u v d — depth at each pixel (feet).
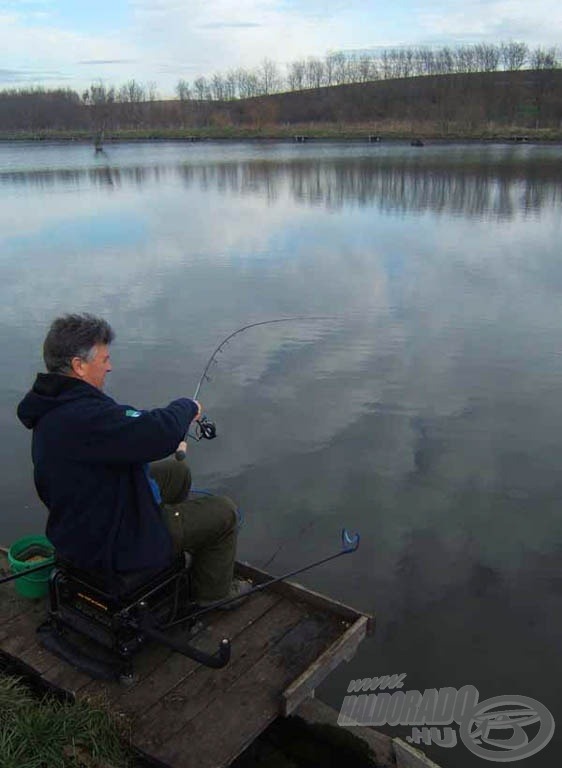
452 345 28.63
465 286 37.99
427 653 13.19
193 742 7.97
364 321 31.89
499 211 66.23
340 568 15.39
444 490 18.12
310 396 23.79
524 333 29.96
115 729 8.12
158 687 8.70
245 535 16.48
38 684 9.38
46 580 10.21
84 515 8.07
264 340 29.37
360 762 9.78
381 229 57.31
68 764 7.85
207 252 47.96
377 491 18.20
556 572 15.19
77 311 33.88
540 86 244.63
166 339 29.63
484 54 283.59
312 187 90.17
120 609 8.40
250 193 84.33
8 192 87.81
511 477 18.72
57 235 55.98
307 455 19.92
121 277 41.01
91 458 7.81
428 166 117.91
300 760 9.71
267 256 46.47
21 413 8.26
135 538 8.21
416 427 21.50
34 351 28.40
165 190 88.58
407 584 14.94
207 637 9.50
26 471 19.24
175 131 265.54
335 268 42.65
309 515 17.16
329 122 271.08
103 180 103.71
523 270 41.50
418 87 273.54
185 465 10.04
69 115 302.04
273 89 324.80
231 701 8.48
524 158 133.59
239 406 23.02
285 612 9.99
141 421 7.73
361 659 13.08
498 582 14.92
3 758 7.70
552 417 22.04
